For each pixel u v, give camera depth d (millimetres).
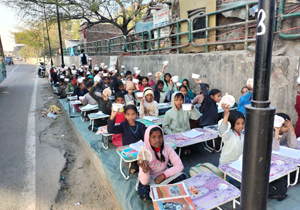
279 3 4938
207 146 4512
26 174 4227
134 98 6398
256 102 1554
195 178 2701
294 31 4781
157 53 10508
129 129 3701
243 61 5656
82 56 16297
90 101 6816
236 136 3133
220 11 6488
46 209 3293
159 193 2408
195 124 4914
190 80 7691
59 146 5566
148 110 5367
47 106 10016
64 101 9852
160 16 10281
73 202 3451
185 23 8609
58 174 4227
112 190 3361
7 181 3988
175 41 9617
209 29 6988
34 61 56812
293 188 2969
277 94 4965
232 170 2688
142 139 3758
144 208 2740
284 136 3453
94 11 15203
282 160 2926
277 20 4984
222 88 6410
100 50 17766
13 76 24016
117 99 4645
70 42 31750
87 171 4359
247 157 1639
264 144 1569
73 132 6531
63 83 11008
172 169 2801
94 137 5254
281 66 4820
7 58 46500
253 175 1628
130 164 3336
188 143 3611
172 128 4445
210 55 6691
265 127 1548
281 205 2652
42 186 3846
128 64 12422
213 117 4809
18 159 4855
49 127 7086
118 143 4383
